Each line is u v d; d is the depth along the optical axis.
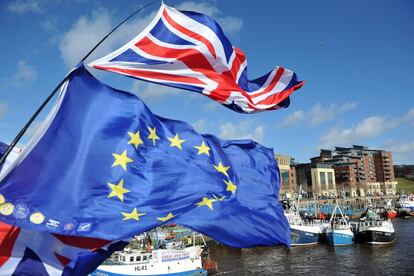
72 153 8.39
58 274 8.01
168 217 9.33
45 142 7.93
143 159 9.75
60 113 8.27
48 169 7.89
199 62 11.18
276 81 13.42
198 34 11.16
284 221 11.81
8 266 7.80
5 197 7.30
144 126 10.01
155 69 10.45
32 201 7.55
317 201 171.00
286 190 199.88
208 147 11.36
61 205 7.93
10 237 8.00
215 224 10.27
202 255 54.91
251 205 11.46
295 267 57.03
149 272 42.91
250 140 12.91
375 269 54.09
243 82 12.75
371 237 74.62
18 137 7.66
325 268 55.78
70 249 8.23
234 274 53.25
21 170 7.55
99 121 9.10
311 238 76.56
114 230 8.37
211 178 10.91
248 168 12.38
